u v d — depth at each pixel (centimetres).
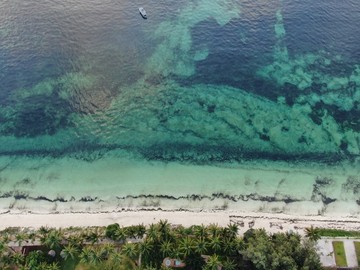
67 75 8444
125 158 7075
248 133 7475
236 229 5528
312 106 7988
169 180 6725
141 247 5369
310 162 7012
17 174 6819
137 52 8944
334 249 5625
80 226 5975
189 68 8669
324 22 9594
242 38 9262
